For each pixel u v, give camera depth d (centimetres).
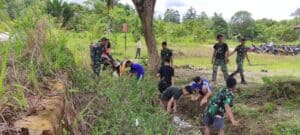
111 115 680
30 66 537
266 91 1180
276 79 1238
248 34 7244
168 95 982
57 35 712
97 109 686
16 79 470
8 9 552
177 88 978
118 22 3691
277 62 2591
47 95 478
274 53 3647
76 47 862
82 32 946
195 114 1027
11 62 526
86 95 721
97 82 864
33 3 646
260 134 873
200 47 3994
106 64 1145
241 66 1405
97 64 1025
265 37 6481
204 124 928
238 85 1361
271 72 1895
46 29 659
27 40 605
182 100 1088
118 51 2827
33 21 634
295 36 6175
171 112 996
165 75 1084
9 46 535
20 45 562
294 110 1021
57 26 730
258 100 1123
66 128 471
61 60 649
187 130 923
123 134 654
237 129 918
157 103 1027
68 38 759
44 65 594
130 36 3941
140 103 892
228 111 816
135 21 3994
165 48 1385
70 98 586
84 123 559
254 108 1034
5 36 544
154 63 1555
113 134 613
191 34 5112
